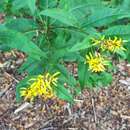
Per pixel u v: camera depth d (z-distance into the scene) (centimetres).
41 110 124
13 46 52
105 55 63
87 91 128
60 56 61
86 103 126
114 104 127
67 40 63
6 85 130
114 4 73
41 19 65
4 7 67
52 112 124
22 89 60
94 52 60
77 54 61
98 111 125
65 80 61
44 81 57
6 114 124
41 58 62
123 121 124
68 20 57
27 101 126
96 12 62
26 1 65
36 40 65
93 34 59
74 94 125
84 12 64
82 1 65
